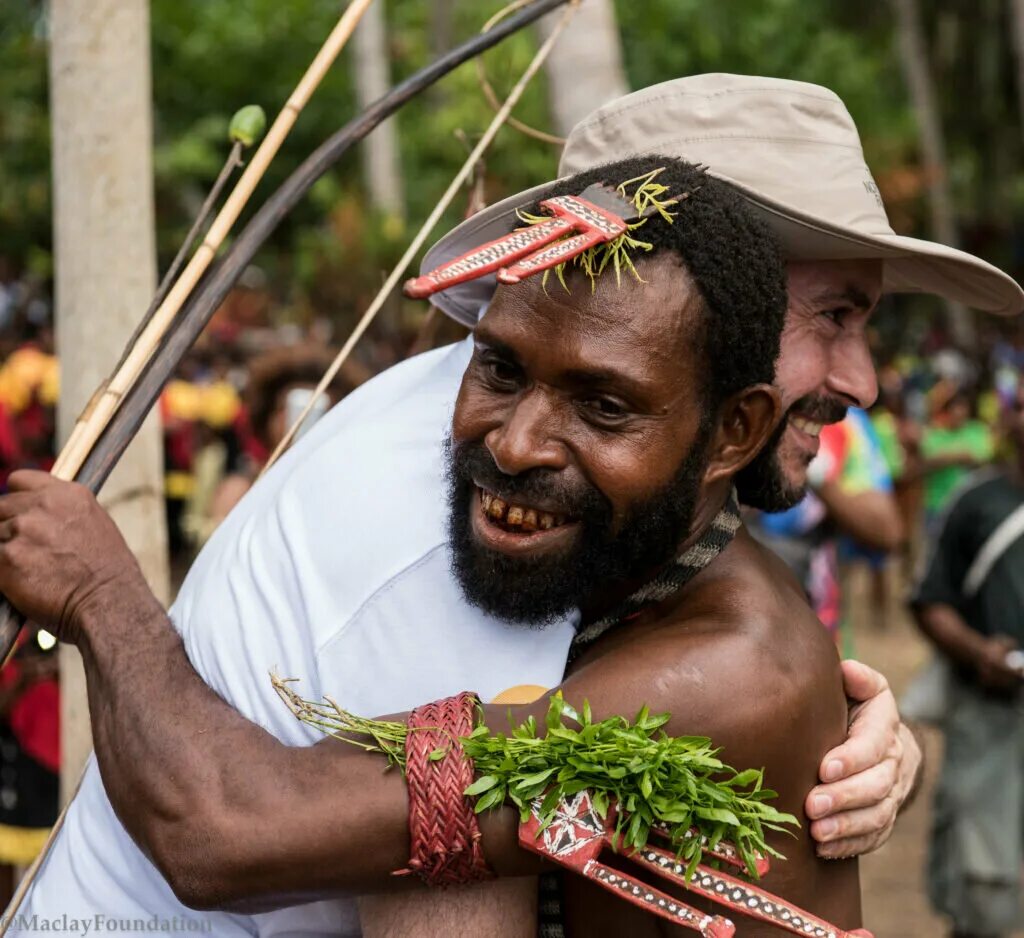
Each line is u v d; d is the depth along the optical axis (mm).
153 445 2432
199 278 1763
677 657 1406
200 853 1345
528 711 1392
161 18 21062
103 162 2359
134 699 1427
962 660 4289
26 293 8625
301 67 20781
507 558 1421
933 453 9680
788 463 1834
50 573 1489
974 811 4289
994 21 17766
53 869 1729
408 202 15602
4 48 19047
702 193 1433
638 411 1371
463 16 17000
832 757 1478
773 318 1468
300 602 1554
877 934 4938
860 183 1759
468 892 1398
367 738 1385
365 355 8852
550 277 1367
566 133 3982
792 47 19734
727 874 1388
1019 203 23125
